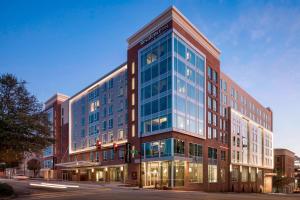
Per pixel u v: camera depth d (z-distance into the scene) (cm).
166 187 4778
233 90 8044
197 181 5584
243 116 8356
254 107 9662
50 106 10619
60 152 9544
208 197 2709
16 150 2980
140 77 5919
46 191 3300
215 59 6725
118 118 6888
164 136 5153
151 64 5675
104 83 7631
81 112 8631
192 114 5631
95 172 7588
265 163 10025
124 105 6756
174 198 2559
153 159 5284
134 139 5859
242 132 8262
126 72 6825
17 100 3097
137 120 5853
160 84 5391
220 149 6744
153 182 5312
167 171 5084
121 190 3809
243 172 8200
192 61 5797
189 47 5725
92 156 7781
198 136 5741
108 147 7038
